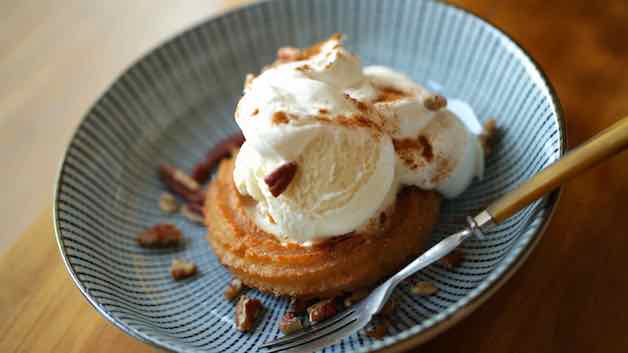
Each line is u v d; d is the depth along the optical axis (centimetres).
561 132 26
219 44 35
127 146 33
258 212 29
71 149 31
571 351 25
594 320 25
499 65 30
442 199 29
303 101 26
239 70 36
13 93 38
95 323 28
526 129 28
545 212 24
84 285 27
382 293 26
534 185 24
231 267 29
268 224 29
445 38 32
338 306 27
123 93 34
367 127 26
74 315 28
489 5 35
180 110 35
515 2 35
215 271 30
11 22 42
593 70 32
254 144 26
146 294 29
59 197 29
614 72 31
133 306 28
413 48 34
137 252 31
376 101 28
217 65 36
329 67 28
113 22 41
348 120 26
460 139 28
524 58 29
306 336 26
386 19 34
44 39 41
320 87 26
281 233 28
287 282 28
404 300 27
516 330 25
